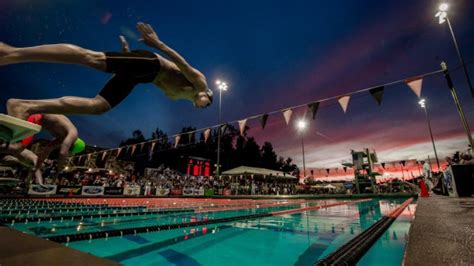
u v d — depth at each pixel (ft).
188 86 7.72
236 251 7.89
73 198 38.63
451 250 3.87
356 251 6.36
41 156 12.26
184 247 8.39
